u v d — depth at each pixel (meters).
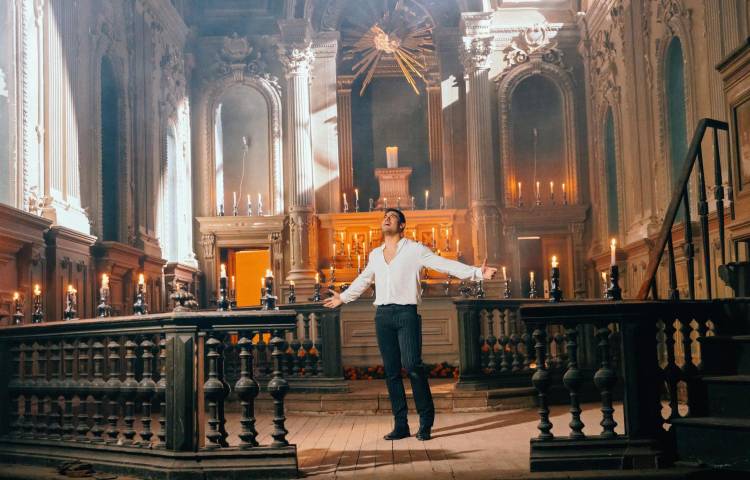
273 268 17.08
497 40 17.38
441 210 16.95
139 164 14.11
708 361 5.22
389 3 18.08
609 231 16.02
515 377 9.11
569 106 17.23
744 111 6.27
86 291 11.34
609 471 4.78
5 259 9.20
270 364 9.25
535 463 4.89
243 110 17.58
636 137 13.86
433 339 13.47
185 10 17.22
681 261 11.35
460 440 6.38
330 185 17.23
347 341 13.18
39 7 10.34
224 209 17.45
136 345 5.50
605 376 5.00
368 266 6.69
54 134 10.59
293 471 4.94
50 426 5.95
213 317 5.10
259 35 17.52
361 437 6.77
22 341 6.23
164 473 4.99
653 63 12.98
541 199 17.25
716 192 6.41
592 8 16.25
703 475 4.73
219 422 5.11
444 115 17.50
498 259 16.77
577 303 5.05
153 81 14.91
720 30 10.01
